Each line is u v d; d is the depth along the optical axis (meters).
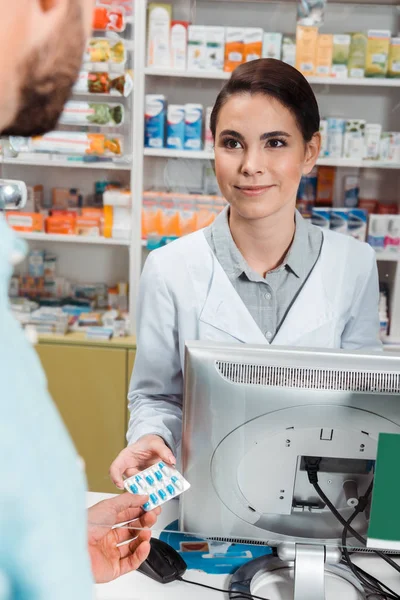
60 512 0.41
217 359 1.13
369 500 1.19
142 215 3.18
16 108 0.45
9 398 0.40
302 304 1.68
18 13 0.41
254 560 1.35
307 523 1.23
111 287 3.55
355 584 1.29
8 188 1.77
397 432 1.12
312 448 1.15
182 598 1.25
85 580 0.43
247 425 1.14
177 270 1.73
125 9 2.94
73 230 3.26
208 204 3.16
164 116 3.17
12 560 0.40
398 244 3.08
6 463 0.39
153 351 1.75
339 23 2.98
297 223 1.73
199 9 3.05
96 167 3.18
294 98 1.51
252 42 2.99
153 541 1.38
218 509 1.22
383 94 3.02
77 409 3.25
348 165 3.04
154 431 1.45
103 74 2.93
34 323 3.24
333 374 1.11
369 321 1.79
